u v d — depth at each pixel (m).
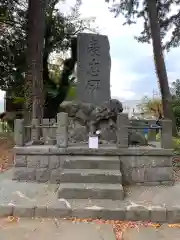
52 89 13.88
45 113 13.68
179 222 4.36
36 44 9.45
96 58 8.59
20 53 11.59
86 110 7.49
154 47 11.69
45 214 4.43
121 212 4.38
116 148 5.82
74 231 3.95
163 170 5.84
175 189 5.50
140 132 7.65
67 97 13.80
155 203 4.67
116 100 7.77
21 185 5.61
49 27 12.66
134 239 3.74
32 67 9.47
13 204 4.54
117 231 3.98
